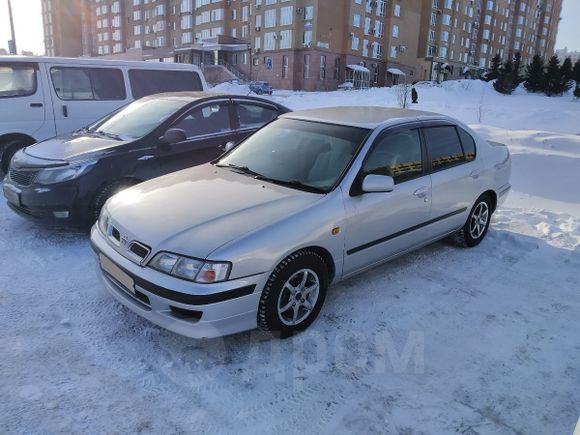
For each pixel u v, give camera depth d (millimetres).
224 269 2928
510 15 88312
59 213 4941
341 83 55969
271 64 56812
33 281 4152
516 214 6359
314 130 4266
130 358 3129
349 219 3600
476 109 25141
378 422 2635
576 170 7645
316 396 2824
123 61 8523
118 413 2646
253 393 2834
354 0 54312
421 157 4352
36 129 7754
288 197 3521
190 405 2725
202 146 5887
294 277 3328
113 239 3400
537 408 2766
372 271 4527
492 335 3496
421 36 67750
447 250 5137
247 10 64250
